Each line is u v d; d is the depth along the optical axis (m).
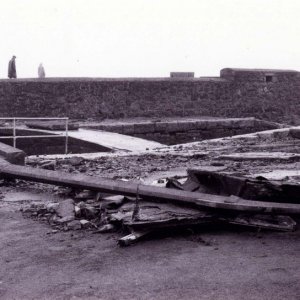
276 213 5.47
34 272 4.65
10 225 6.13
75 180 7.14
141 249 5.13
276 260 4.71
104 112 22.77
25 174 7.93
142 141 15.71
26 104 21.12
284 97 27.44
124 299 3.97
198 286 4.18
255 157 11.54
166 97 24.16
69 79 21.92
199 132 22.38
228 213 5.66
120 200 6.27
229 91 25.80
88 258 4.95
